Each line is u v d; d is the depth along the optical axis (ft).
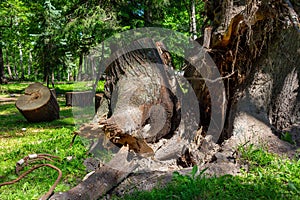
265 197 9.17
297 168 11.14
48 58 51.67
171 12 44.80
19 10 54.60
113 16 39.34
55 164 14.02
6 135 23.53
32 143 20.20
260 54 14.88
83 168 13.41
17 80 102.53
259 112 14.35
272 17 12.92
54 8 47.75
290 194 9.40
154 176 11.28
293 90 15.05
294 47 14.64
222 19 14.32
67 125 27.91
